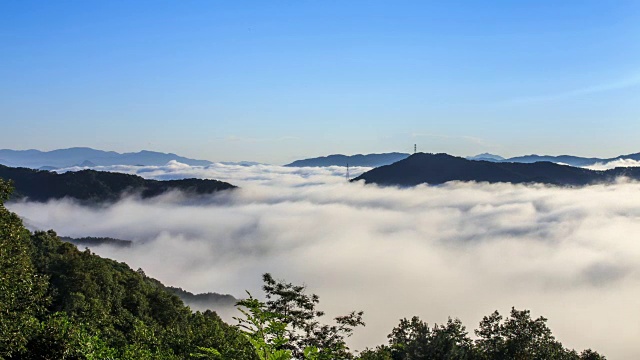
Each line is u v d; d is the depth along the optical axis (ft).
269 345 34.06
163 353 94.17
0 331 59.62
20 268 74.59
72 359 62.39
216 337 110.42
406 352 124.06
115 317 164.35
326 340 73.51
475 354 143.84
